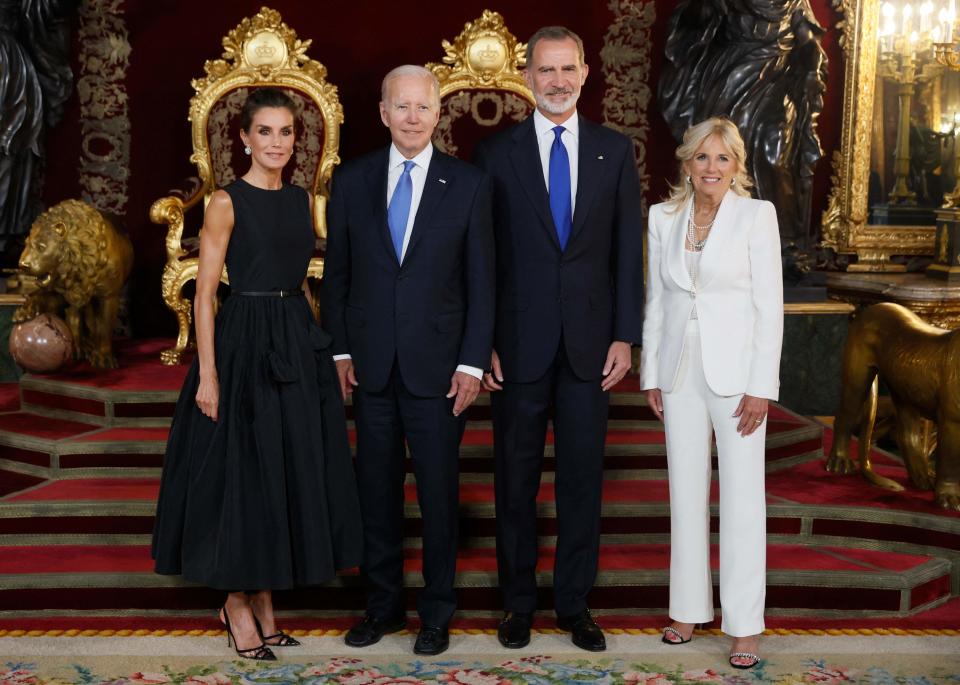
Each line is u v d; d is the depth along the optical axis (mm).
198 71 6027
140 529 3828
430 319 3131
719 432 3176
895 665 3236
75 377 4953
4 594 3484
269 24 5730
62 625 3453
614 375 3207
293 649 3299
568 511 3291
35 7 5711
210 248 3102
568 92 3098
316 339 3186
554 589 3375
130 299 6156
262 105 3092
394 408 3209
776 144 5508
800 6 5453
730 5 5449
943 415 3980
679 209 3213
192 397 3186
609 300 3248
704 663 3234
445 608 3293
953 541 3795
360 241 3156
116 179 6086
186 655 3248
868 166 6012
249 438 3102
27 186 5801
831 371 5637
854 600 3613
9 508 3791
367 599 3383
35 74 5703
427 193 3121
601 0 6047
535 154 3172
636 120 6125
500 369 3232
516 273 3186
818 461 4703
